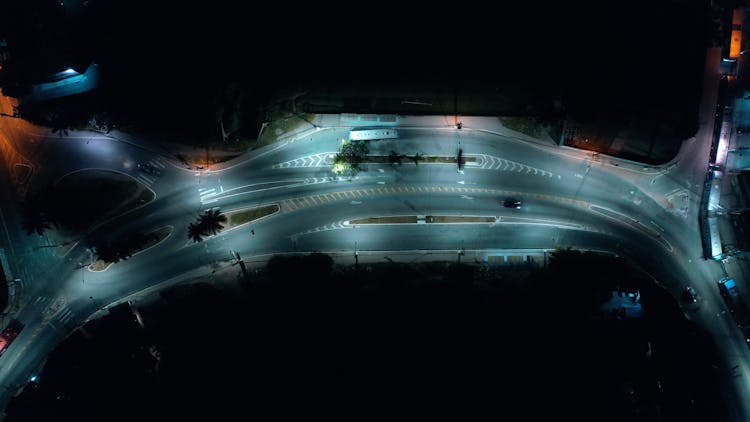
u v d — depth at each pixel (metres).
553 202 92.31
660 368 78.06
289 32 100.88
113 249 87.12
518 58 100.12
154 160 95.12
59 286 89.25
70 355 77.81
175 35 97.31
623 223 91.44
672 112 95.69
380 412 74.69
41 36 93.75
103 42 95.81
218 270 89.31
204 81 94.00
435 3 103.44
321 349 79.38
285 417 74.81
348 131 95.69
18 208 92.75
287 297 85.00
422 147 95.12
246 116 95.19
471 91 98.25
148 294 88.19
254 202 93.25
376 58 100.38
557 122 95.06
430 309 81.94
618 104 96.19
